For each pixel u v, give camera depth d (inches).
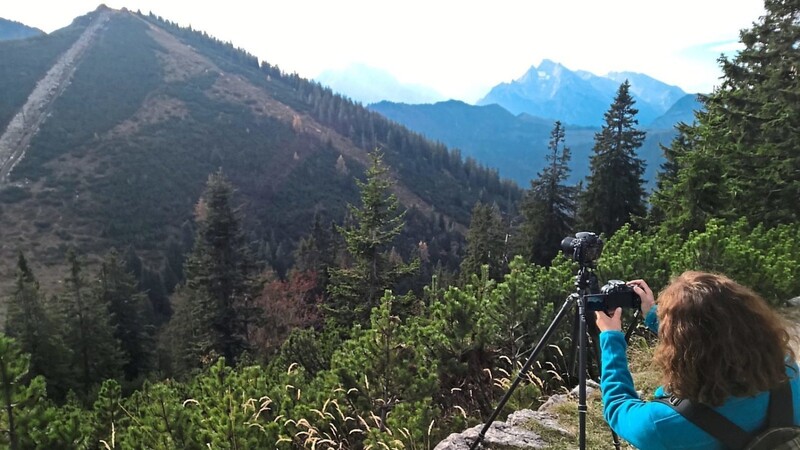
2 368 216.1
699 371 65.4
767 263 313.9
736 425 64.2
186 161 6579.7
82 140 6441.9
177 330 1787.6
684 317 68.6
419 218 5905.5
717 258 300.5
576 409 197.6
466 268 1720.0
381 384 227.9
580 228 1221.7
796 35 694.5
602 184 1171.3
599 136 1198.9
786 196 613.3
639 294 95.2
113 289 1689.2
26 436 221.5
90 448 273.7
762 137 710.5
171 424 225.8
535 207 1316.4
